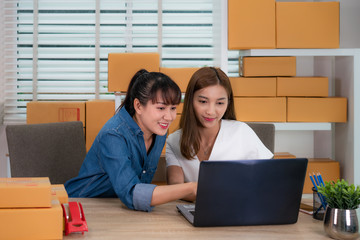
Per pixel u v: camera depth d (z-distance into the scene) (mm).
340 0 3314
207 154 2033
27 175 2139
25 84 3762
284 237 1301
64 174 2234
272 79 3090
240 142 2023
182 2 3760
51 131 2221
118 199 1756
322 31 3031
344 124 3193
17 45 3777
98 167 1844
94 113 3217
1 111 3729
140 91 1627
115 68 3082
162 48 3785
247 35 3031
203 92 1827
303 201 1745
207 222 1374
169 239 1263
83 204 1660
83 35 3740
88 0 3744
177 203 1695
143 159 1774
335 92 3354
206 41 3795
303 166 1395
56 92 3768
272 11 3012
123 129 1695
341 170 3254
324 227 1320
